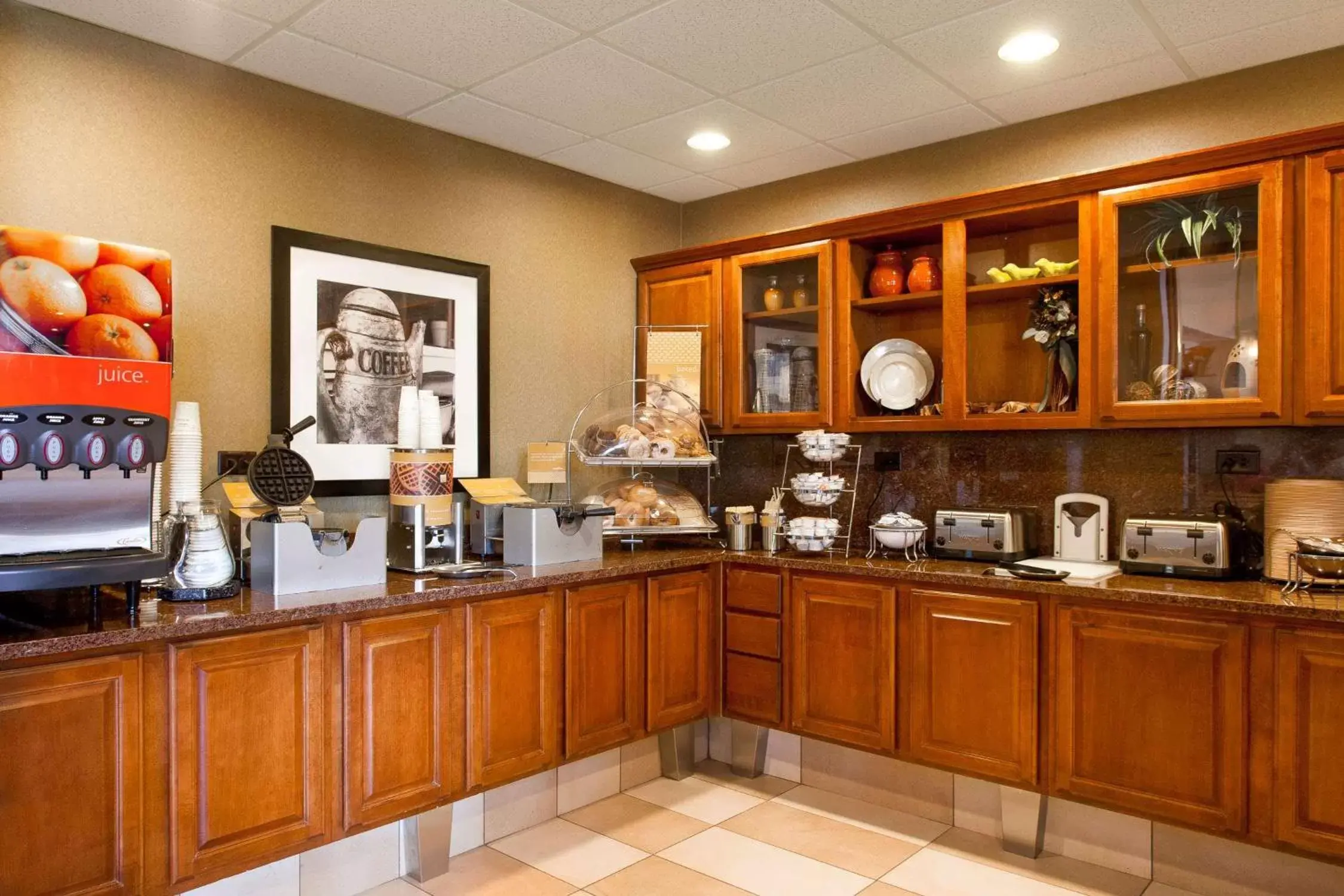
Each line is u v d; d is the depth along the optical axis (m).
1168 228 2.78
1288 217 2.55
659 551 3.49
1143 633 2.51
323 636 2.30
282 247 2.87
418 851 2.69
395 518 2.88
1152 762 2.49
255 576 2.46
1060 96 3.06
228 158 2.77
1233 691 2.36
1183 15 2.49
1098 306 2.88
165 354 2.13
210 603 2.26
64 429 1.96
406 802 2.47
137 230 2.56
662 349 3.85
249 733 2.16
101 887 1.93
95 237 2.48
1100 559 3.04
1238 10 2.46
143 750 1.99
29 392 1.93
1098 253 2.88
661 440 3.54
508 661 2.73
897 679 2.99
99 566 1.97
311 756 2.28
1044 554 3.26
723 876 2.71
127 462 2.05
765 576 3.33
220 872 2.12
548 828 3.09
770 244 3.64
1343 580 2.38
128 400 2.06
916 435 3.58
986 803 3.02
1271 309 2.56
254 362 2.82
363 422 3.07
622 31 2.58
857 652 3.08
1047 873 2.72
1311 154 2.51
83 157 2.47
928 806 3.15
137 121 2.57
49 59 2.41
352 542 2.60
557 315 3.76
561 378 3.78
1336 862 2.23
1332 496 2.50
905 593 2.97
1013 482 3.33
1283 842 2.30
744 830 3.05
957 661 2.85
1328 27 2.56
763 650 3.34
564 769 3.21
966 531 3.18
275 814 2.21
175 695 2.04
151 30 2.52
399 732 2.46
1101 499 3.05
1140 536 2.78
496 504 3.19
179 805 2.04
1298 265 2.55
